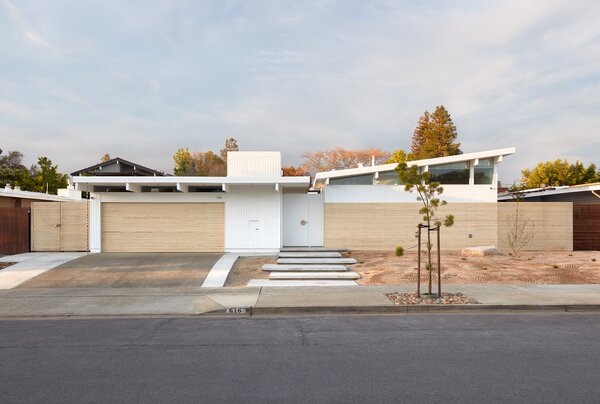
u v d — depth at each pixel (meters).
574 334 7.57
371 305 9.80
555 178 43.41
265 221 18.62
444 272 13.84
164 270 14.59
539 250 19.70
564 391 4.91
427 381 5.24
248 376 5.45
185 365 5.91
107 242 18.72
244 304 9.99
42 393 4.92
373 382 5.21
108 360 6.14
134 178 17.09
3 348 6.80
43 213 18.97
